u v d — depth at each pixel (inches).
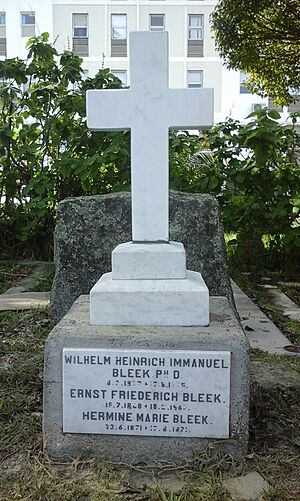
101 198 181.2
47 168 315.3
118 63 904.3
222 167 274.4
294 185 273.7
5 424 114.4
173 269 105.4
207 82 909.8
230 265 284.8
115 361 98.9
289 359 154.6
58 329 102.2
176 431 99.3
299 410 121.0
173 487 92.5
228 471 96.0
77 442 100.7
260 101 896.9
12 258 319.6
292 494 90.9
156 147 107.7
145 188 108.7
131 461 99.7
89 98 107.3
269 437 109.0
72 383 99.9
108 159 258.4
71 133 306.8
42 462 100.0
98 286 106.2
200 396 98.3
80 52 901.8
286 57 430.6
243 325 187.2
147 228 109.5
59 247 181.3
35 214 303.1
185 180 271.6
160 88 106.4
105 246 180.4
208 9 897.5
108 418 100.1
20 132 315.9
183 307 103.8
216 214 177.0
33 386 132.9
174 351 97.7
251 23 413.1
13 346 162.7
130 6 893.8
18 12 888.3
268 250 289.7
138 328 102.8
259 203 273.4
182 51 909.8
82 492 91.0
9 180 313.0
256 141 261.4
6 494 91.8
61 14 892.0
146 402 99.3
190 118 106.9
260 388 129.9
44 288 247.4
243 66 439.5
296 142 293.1
